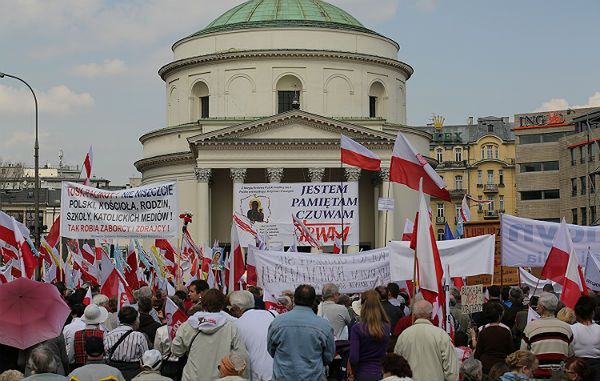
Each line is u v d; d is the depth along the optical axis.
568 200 115.12
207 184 84.06
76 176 177.25
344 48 94.38
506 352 18.36
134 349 17.98
